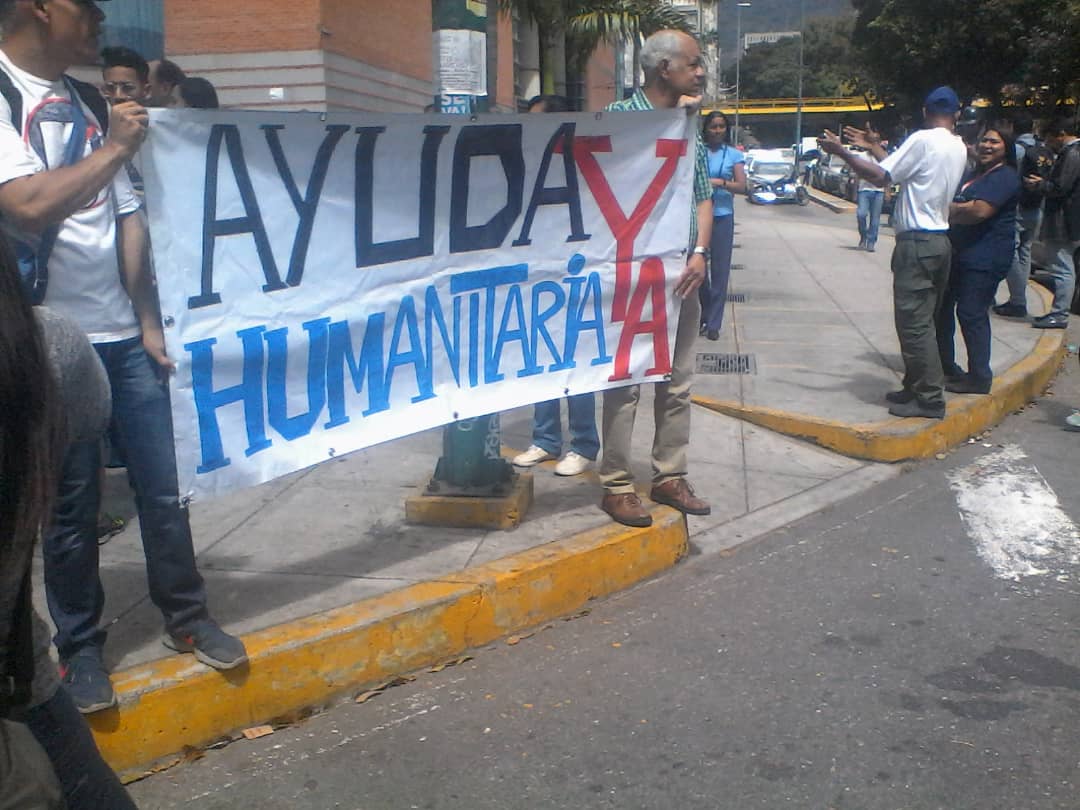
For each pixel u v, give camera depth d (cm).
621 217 442
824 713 352
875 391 743
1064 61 3017
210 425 336
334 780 318
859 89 4803
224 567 425
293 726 348
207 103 534
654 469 490
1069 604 439
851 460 634
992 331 976
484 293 413
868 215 1678
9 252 147
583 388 446
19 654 155
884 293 1215
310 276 358
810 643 403
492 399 423
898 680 374
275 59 1266
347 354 374
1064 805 302
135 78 472
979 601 442
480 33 489
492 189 407
